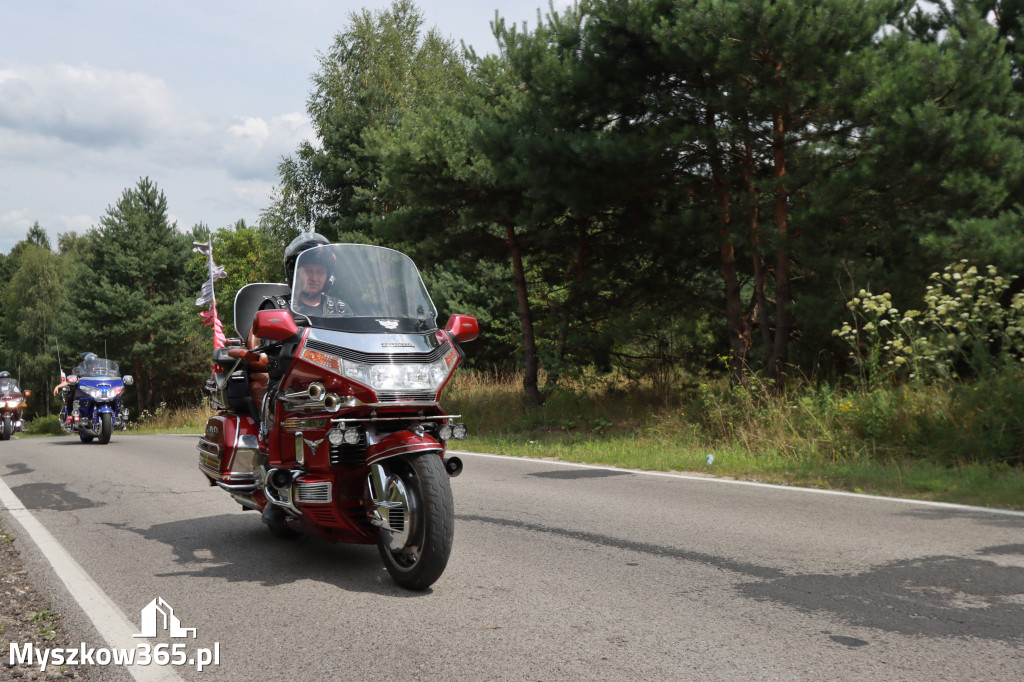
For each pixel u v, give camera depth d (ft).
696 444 37.58
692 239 41.91
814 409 35.53
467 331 17.52
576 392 51.11
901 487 26.23
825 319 37.24
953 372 35.35
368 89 115.14
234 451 19.57
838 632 12.69
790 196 39.37
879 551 17.90
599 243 50.31
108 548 19.77
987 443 28.81
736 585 15.42
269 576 16.81
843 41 34.88
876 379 35.27
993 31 35.58
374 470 15.53
